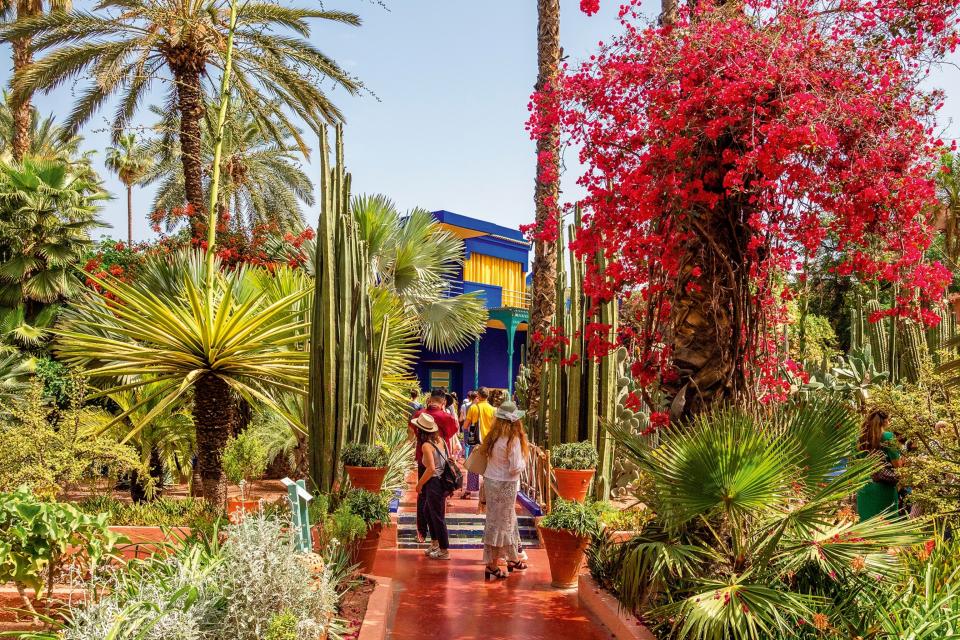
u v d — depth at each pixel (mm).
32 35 12141
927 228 4402
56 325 14672
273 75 11766
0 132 25969
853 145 4250
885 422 6621
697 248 4801
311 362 7414
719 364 4785
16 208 15227
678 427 4750
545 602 5859
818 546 3938
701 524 4594
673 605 4059
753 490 3941
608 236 4977
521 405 17062
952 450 5840
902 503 6582
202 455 7430
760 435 3955
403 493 10617
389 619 5371
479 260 26312
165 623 3223
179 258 8914
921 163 4336
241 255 14203
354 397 7855
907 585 4102
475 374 23828
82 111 13430
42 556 4215
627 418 9742
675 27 4711
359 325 7996
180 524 6320
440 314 16656
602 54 4941
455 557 7555
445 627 5211
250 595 3520
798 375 5359
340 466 7406
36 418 7773
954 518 5488
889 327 13734
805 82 4113
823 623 3600
